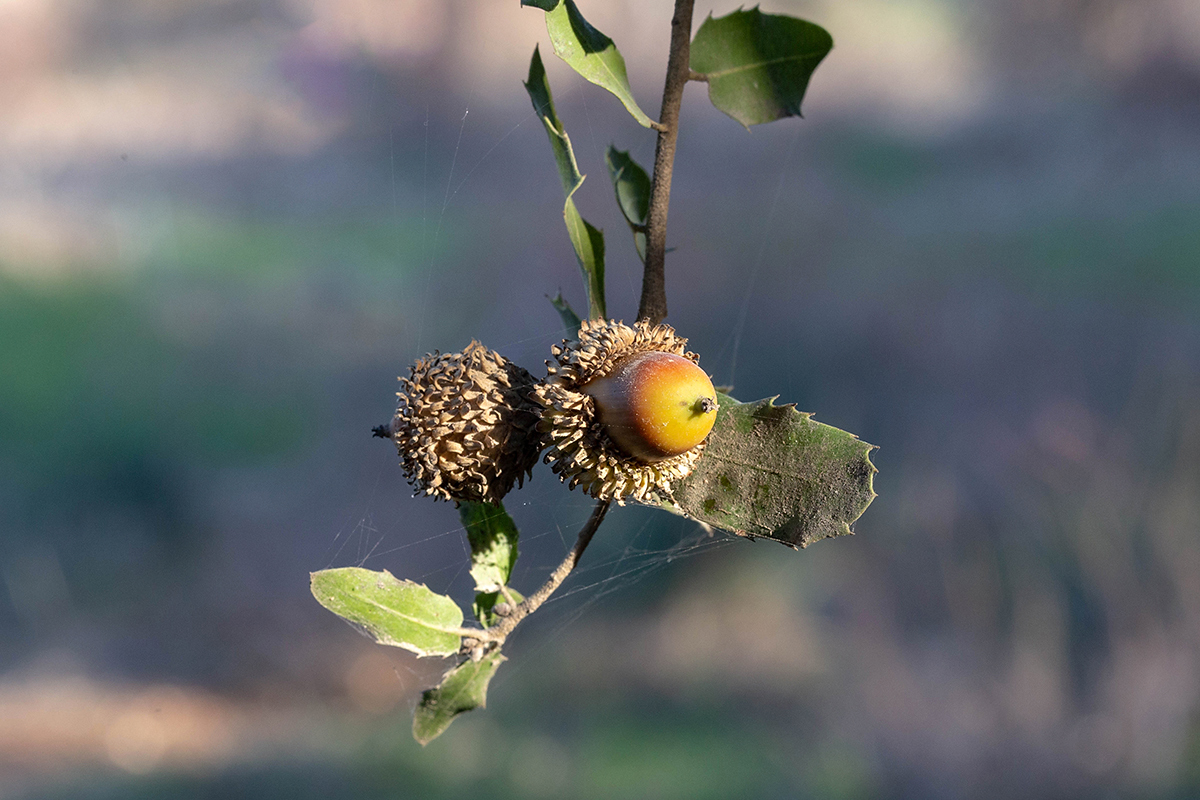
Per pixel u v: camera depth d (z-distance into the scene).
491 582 2.33
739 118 2.34
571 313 2.33
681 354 2.30
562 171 2.31
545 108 2.31
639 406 2.29
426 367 2.31
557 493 5.14
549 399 2.30
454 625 2.31
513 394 2.31
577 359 2.30
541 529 6.37
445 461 2.30
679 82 2.30
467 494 2.31
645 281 2.31
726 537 2.64
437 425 2.30
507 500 4.98
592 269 2.32
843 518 2.28
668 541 6.80
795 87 2.34
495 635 2.31
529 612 2.31
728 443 2.29
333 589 2.31
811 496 2.29
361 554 5.71
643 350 2.30
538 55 2.31
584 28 2.30
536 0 2.30
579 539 2.31
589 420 2.29
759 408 2.29
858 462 2.29
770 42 2.34
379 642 2.31
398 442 2.31
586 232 2.31
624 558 6.91
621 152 2.34
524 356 5.19
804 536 2.29
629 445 2.29
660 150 2.30
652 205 2.30
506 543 2.33
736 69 2.34
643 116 2.30
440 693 2.32
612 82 2.30
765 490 2.29
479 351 2.31
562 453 2.30
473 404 2.30
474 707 2.32
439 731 2.32
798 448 2.29
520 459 2.31
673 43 2.30
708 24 2.34
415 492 2.31
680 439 2.29
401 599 2.31
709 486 2.29
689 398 2.29
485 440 2.30
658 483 2.29
